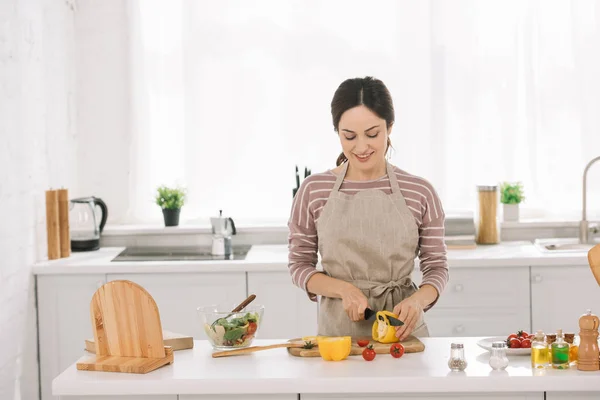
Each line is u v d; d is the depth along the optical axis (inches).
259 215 198.1
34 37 169.8
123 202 197.9
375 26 194.5
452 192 195.9
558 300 168.9
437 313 169.8
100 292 98.1
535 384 88.9
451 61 194.1
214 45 195.0
